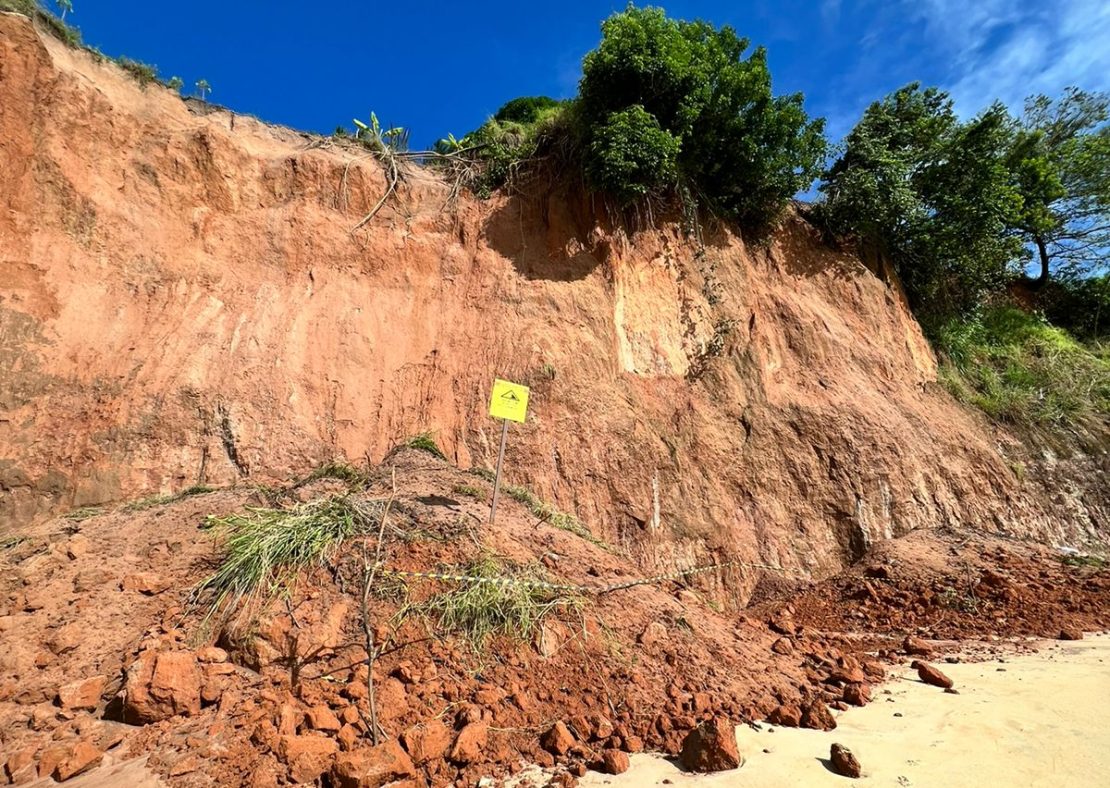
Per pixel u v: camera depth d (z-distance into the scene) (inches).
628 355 356.5
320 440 271.9
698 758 113.9
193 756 104.8
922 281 517.3
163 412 243.9
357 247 334.3
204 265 292.7
